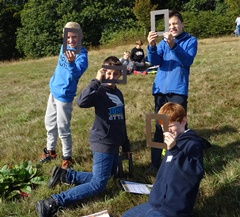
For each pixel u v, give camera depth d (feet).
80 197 12.09
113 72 12.53
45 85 38.63
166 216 10.01
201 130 18.67
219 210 11.48
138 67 37.40
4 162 16.98
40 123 22.52
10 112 26.96
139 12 98.32
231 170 13.37
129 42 88.33
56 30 118.42
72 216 11.75
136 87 30.35
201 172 9.87
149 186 13.26
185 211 10.03
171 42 13.48
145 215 10.20
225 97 23.91
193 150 10.07
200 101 23.56
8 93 35.55
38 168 15.70
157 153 14.58
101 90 12.64
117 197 12.51
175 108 10.59
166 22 13.60
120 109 12.96
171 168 10.26
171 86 14.20
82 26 116.06
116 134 12.57
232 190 12.21
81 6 117.60
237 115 20.30
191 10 120.16
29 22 123.54
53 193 13.12
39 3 122.11
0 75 54.39
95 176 12.32
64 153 15.39
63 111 14.88
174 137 10.12
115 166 13.48
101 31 116.37
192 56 13.88
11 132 21.26
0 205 12.70
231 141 16.78
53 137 16.20
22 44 128.06
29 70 57.21
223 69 33.22
